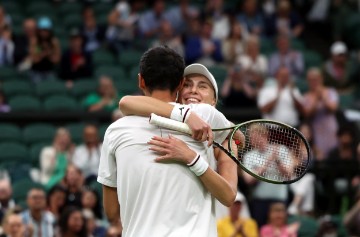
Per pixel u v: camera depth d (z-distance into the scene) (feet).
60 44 108.17
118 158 30.04
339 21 120.78
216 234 30.07
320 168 77.25
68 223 59.82
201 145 30.07
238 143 31.32
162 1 114.32
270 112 86.84
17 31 108.78
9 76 98.89
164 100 30.40
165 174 29.40
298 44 113.09
